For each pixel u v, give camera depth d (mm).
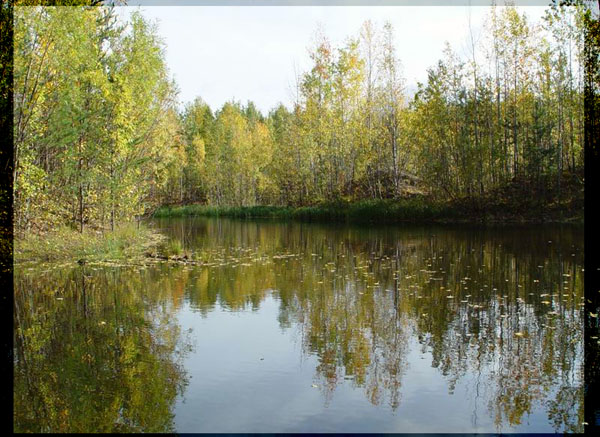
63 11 15914
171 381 6633
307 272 14977
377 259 17266
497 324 9133
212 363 7312
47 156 19516
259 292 12219
